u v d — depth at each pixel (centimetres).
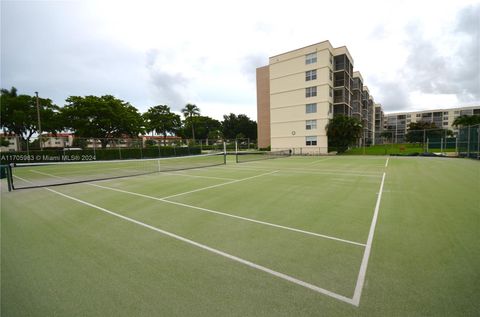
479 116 5109
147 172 1441
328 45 3241
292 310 229
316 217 518
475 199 651
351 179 1034
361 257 334
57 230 468
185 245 387
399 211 551
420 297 243
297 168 1546
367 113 5603
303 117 3481
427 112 9556
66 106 3678
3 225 505
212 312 229
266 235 421
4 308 242
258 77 4297
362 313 223
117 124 3956
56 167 1936
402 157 2448
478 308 224
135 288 272
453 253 340
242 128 7906
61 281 290
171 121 6050
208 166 1783
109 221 516
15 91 3841
